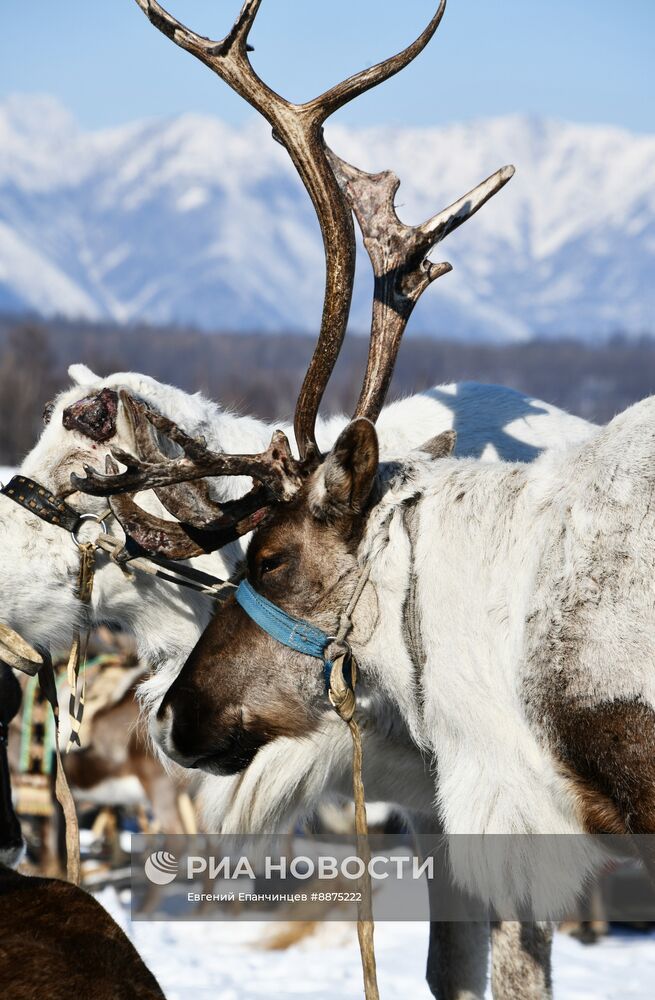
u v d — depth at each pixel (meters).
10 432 112.81
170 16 7.43
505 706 6.48
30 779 18.78
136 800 19.06
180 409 8.59
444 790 6.78
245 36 7.34
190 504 7.59
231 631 7.13
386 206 7.82
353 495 6.76
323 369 7.06
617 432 6.46
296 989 12.61
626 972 13.87
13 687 7.84
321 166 7.17
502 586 6.54
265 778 7.61
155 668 9.26
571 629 6.07
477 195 7.64
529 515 6.57
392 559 6.88
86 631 8.84
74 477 6.89
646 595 5.90
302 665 7.04
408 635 6.88
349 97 7.20
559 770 6.19
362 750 7.46
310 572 6.93
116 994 4.92
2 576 8.38
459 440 9.11
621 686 5.89
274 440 7.04
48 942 5.00
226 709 7.13
